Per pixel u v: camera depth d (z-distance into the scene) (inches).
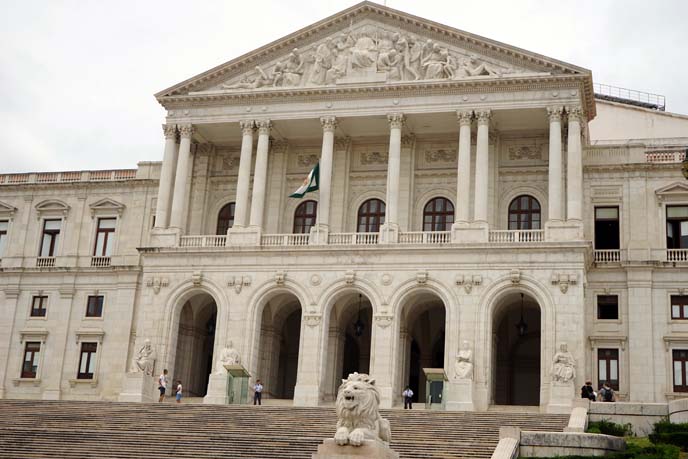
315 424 1838.1
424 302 2659.9
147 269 2696.9
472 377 2381.9
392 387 2458.2
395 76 2711.6
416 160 2842.0
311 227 2795.3
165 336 2637.8
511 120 2699.3
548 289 2436.0
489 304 2463.1
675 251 2640.3
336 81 2738.7
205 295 2743.6
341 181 2859.3
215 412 2007.9
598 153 2765.7
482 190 2573.8
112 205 3088.1
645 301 2603.3
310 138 2913.4
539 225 2723.9
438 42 2719.0
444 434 1720.0
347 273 2556.6
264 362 2726.4
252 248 2637.8
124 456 1535.4
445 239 2578.7
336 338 2691.9
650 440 1631.4
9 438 1683.1
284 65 2802.7
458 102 2652.6
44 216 3144.7
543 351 2399.1
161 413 1993.1
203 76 2822.3
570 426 1669.5
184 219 2837.1
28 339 3016.7
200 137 2938.0
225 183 2972.4
